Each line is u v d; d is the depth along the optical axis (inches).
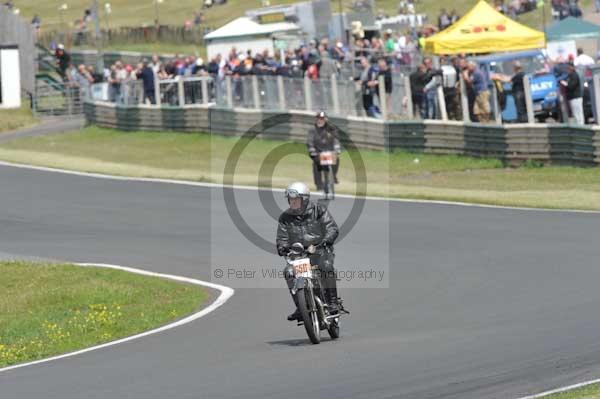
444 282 1615.4
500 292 1505.9
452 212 2343.8
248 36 4670.3
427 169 3120.1
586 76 3129.9
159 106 3946.9
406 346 1144.8
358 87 3430.1
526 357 1037.8
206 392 955.3
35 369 1154.0
